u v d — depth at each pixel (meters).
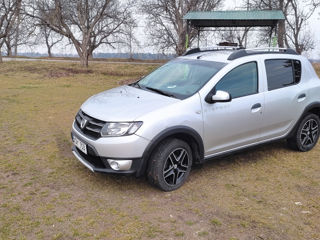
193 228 3.27
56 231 3.15
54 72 19.64
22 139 5.91
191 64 4.84
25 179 4.25
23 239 3.01
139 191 4.01
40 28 24.00
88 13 24.52
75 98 10.48
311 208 3.75
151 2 25.62
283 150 5.62
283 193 4.08
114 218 3.40
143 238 3.09
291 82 5.09
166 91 4.39
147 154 3.70
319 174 4.66
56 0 22.67
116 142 3.61
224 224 3.36
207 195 3.96
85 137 3.91
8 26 26.16
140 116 3.70
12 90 11.91
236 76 4.47
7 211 3.47
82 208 3.58
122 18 25.50
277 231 3.28
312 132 5.56
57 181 4.22
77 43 24.77
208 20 15.94
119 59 46.22
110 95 4.50
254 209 3.67
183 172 4.12
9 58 41.06
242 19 14.87
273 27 16.98
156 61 43.78
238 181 4.37
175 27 26.27
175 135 3.95
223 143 4.39
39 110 8.45
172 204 3.72
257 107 4.56
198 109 4.04
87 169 4.61
